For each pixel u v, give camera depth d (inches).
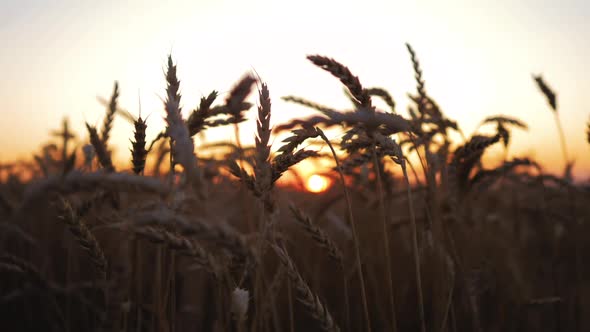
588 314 119.3
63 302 105.3
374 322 97.7
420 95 94.3
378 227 105.9
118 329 63.4
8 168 175.2
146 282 85.0
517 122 102.4
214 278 53.6
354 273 96.1
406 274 104.6
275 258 94.7
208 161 87.9
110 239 79.6
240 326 49.1
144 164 60.2
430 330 91.0
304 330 101.1
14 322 111.0
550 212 123.0
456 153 87.2
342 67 58.1
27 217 113.4
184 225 35.1
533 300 103.1
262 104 56.1
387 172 93.7
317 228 65.1
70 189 32.2
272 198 60.1
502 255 111.1
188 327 102.8
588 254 127.2
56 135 135.0
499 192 142.9
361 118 53.5
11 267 85.4
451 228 95.3
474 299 85.5
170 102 42.5
